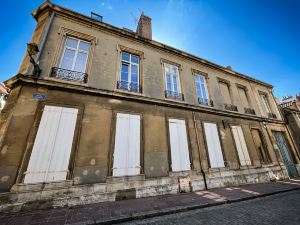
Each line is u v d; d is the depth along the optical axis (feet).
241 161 31.17
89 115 20.08
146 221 13.16
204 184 24.48
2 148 15.15
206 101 33.30
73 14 23.76
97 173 18.16
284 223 12.55
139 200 18.12
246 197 19.43
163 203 16.89
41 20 23.11
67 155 17.52
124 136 21.30
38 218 12.82
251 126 37.22
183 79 31.50
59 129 18.10
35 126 17.10
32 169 15.71
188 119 28.02
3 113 17.15
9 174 14.78
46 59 20.12
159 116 25.21
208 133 29.30
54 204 15.33
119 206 15.89
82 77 21.53
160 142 23.65
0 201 13.83
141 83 26.17
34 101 17.87
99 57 23.85
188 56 34.24
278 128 43.06
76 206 15.81
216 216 14.19
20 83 17.92
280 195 21.53
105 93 21.57
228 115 33.86
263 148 37.01
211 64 37.47
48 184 15.76
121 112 22.27
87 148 18.62
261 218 13.65
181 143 25.49
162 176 21.89
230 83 39.99
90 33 24.70
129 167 20.18
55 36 21.85
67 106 19.30
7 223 11.84
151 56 29.48
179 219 13.56
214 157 27.94
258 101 43.65
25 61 20.39
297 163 40.60
